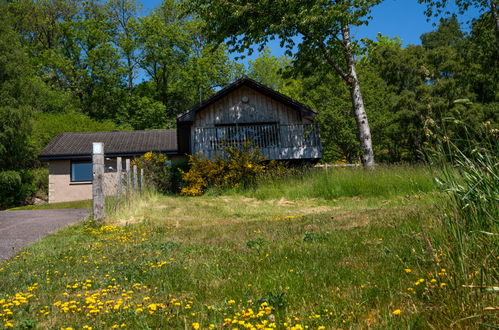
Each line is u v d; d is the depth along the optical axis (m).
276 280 3.97
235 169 18.53
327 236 6.25
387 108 33.62
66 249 6.98
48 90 42.62
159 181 19.73
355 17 17.95
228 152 19.66
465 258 2.97
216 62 47.22
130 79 48.16
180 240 7.29
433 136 3.48
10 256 6.70
